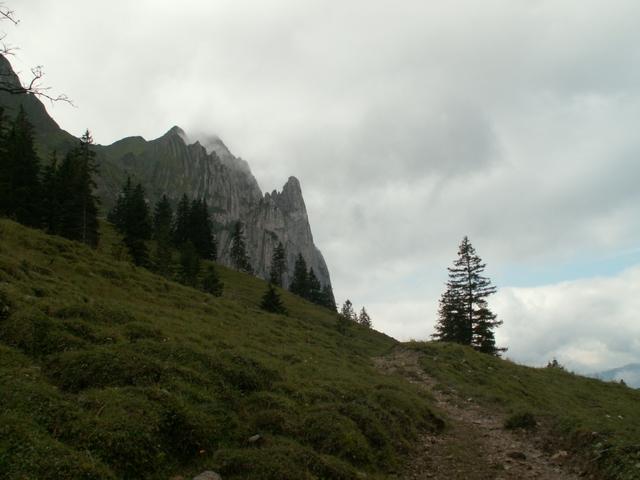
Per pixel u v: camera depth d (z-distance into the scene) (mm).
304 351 30578
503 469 13766
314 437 12930
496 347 58125
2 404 9492
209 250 107062
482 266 61250
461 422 20797
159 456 9773
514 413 20438
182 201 117188
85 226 64625
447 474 13164
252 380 15758
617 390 39281
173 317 27875
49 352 13812
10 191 54438
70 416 9672
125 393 11312
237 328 31609
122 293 29609
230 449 10969
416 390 27031
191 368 14867
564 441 16031
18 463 7766
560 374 41375
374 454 13211
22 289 19469
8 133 60438
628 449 13016
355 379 23875
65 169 66125
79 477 7965
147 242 90688
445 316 62281
